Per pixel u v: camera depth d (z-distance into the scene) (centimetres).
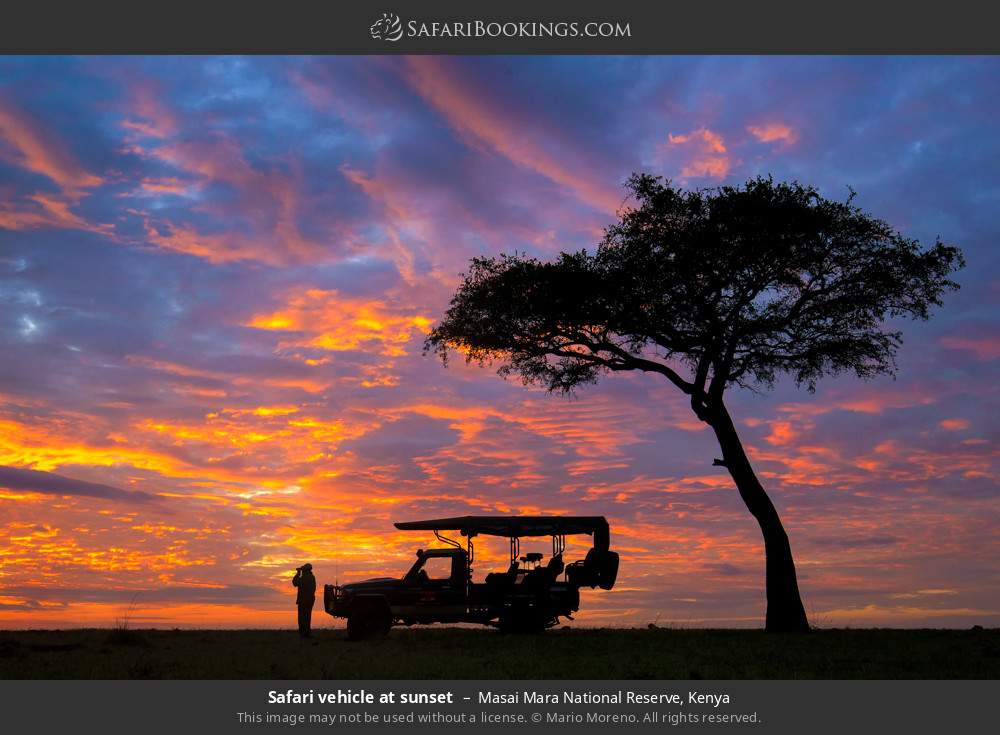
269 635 2402
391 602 2244
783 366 2766
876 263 2633
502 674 1490
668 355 2823
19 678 1445
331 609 2244
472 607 2294
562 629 2492
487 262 2966
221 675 1482
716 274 2642
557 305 2784
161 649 1950
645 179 2736
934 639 2134
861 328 2738
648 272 2689
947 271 2634
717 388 2694
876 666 1606
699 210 2686
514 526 2367
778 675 1494
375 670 1539
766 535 2577
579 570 2405
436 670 1541
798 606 2495
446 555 2317
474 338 2942
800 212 2539
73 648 1947
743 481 2628
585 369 2917
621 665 1620
